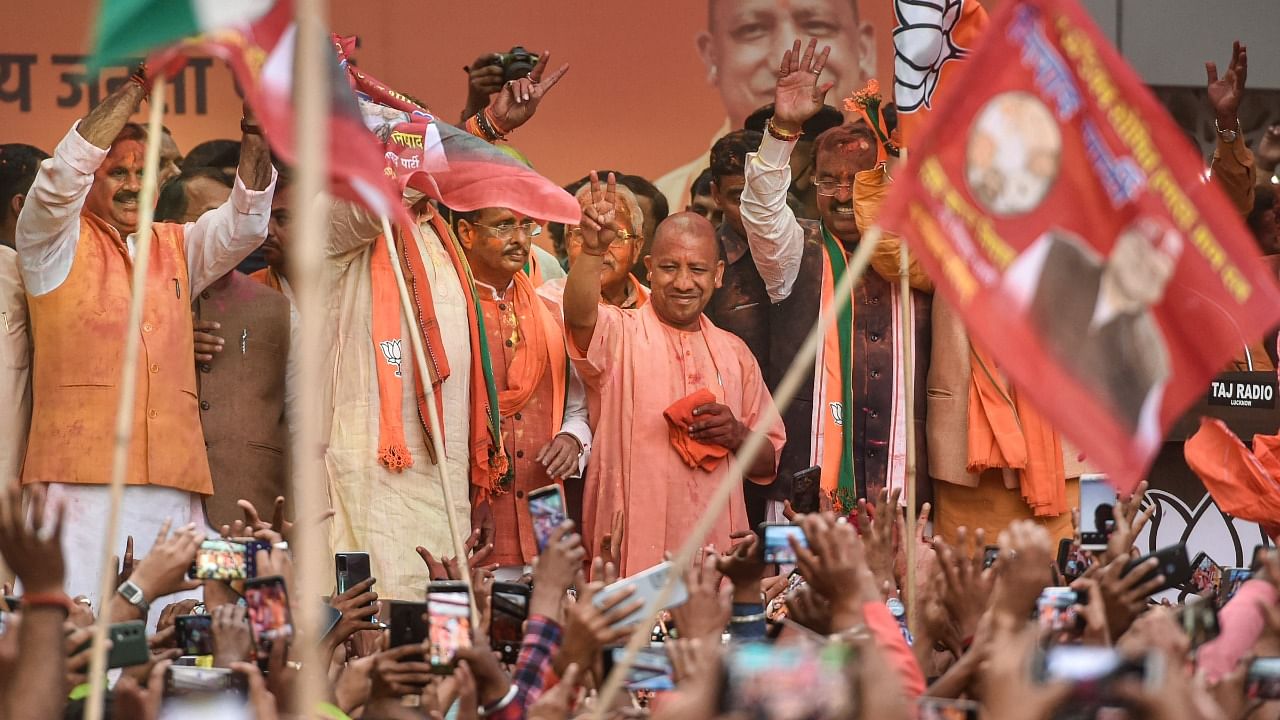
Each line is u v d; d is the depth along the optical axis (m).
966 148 5.99
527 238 11.84
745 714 4.00
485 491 11.46
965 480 12.41
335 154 6.44
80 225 10.59
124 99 10.20
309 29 4.64
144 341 10.50
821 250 12.93
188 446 10.57
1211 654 6.41
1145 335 6.03
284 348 11.28
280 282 11.72
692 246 12.12
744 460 5.48
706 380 12.11
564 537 6.36
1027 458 12.21
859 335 12.65
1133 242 6.06
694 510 11.77
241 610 6.38
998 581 6.35
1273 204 14.42
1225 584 7.92
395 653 6.02
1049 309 5.99
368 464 11.01
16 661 4.93
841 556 5.76
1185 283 6.05
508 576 11.53
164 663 5.12
